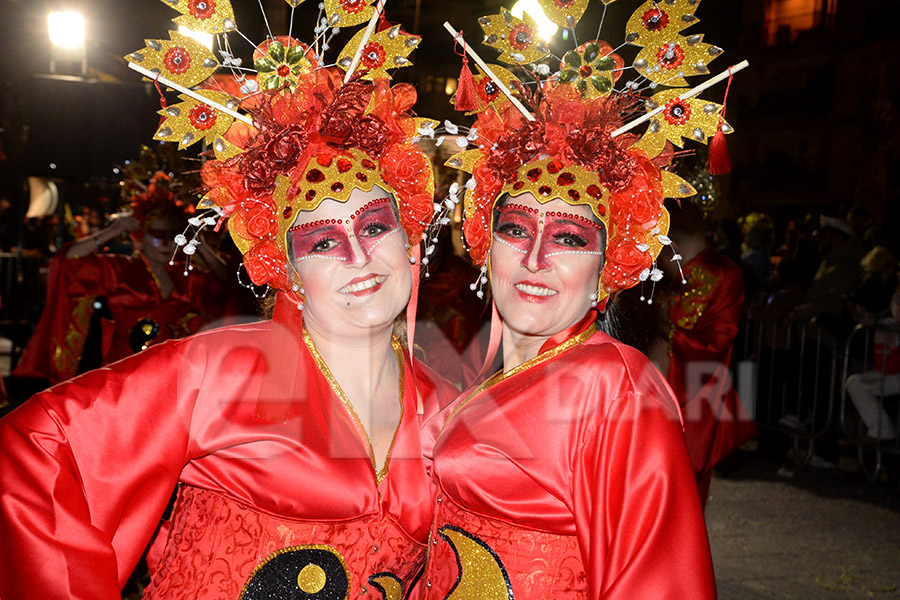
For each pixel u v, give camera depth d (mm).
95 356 5855
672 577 1693
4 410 6777
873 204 16516
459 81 2078
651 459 1779
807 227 9758
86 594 1727
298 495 1888
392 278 1983
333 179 1927
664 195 2043
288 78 2008
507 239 1999
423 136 2115
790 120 21688
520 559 1887
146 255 5695
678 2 2016
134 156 7375
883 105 16922
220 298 4852
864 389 6391
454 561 1958
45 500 1727
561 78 2023
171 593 1911
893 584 4453
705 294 4129
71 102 7285
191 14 1962
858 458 6574
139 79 8023
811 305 6867
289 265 1975
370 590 1942
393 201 2008
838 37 20391
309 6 2381
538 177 1978
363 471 1937
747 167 22562
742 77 22391
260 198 1963
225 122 1979
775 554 4891
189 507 1969
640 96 2062
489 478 1911
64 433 1772
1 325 8680
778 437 7031
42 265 10258
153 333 5629
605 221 1977
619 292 2320
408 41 2096
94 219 10844
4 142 11953
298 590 1874
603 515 1802
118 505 1805
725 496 6109
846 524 5508
